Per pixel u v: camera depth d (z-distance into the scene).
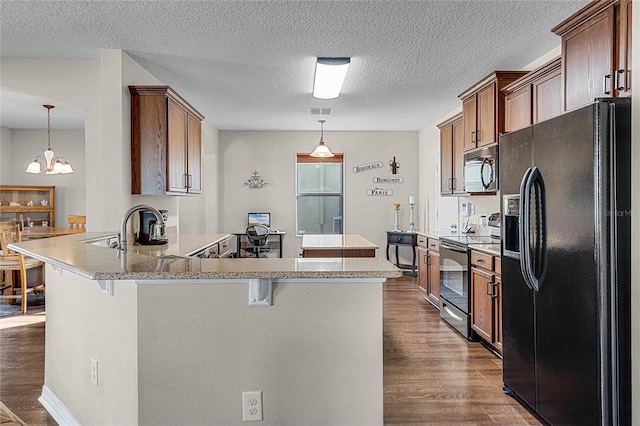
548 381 2.24
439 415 2.46
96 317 2.15
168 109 3.74
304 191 7.88
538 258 2.29
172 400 1.88
